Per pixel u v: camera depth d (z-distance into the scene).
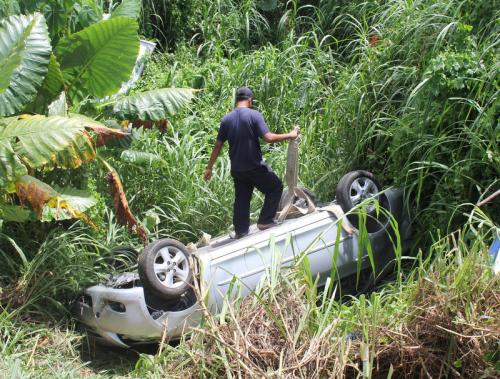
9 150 6.64
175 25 12.47
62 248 7.23
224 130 7.29
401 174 7.79
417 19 8.77
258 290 5.18
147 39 12.17
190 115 10.19
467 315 4.95
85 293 6.93
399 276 5.71
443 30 8.04
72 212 6.93
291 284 5.27
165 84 10.44
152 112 8.28
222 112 10.24
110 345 7.02
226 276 6.65
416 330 5.09
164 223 8.59
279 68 10.39
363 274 7.58
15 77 7.39
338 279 7.12
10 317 6.64
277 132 9.98
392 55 8.96
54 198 6.88
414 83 8.39
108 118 8.30
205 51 12.14
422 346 5.05
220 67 10.98
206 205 8.55
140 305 6.49
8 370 5.39
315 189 8.66
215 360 4.86
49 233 7.47
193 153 9.01
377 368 5.09
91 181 8.26
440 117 7.51
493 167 7.23
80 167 8.04
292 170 7.35
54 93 8.17
